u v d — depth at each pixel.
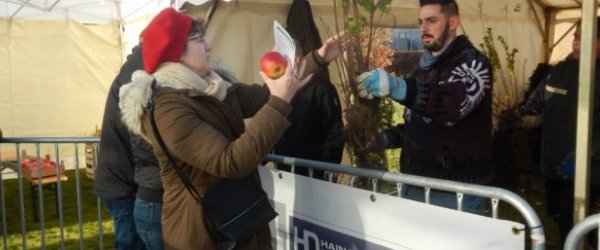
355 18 2.79
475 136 2.46
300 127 3.50
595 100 3.29
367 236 2.06
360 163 2.74
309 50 4.27
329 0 4.59
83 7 8.12
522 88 6.35
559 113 3.58
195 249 1.95
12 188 7.56
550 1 6.56
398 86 2.24
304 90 3.43
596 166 3.33
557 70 3.64
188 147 1.76
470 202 2.45
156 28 1.89
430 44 2.43
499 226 1.63
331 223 2.21
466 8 5.72
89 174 7.02
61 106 8.47
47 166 6.04
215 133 1.79
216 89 1.94
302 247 2.38
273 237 2.56
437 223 1.80
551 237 4.38
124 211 3.10
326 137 3.43
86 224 5.80
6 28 7.89
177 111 1.79
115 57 8.72
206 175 1.90
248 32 4.41
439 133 2.51
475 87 2.28
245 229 1.95
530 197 5.43
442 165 2.52
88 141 3.79
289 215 2.43
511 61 6.11
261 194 2.04
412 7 4.83
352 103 2.80
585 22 1.69
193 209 1.93
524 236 1.58
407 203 1.88
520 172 5.67
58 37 8.30
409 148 2.70
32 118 8.28
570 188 3.60
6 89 8.03
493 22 6.13
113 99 2.93
